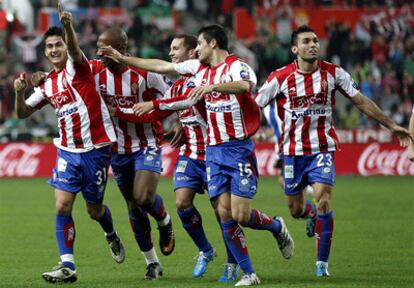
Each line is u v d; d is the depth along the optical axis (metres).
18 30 78.50
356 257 28.53
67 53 23.42
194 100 21.58
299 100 25.25
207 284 23.34
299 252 29.98
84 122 23.48
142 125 25.14
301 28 25.11
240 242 22.84
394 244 31.64
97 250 30.94
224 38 22.78
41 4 81.69
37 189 56.22
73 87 23.38
